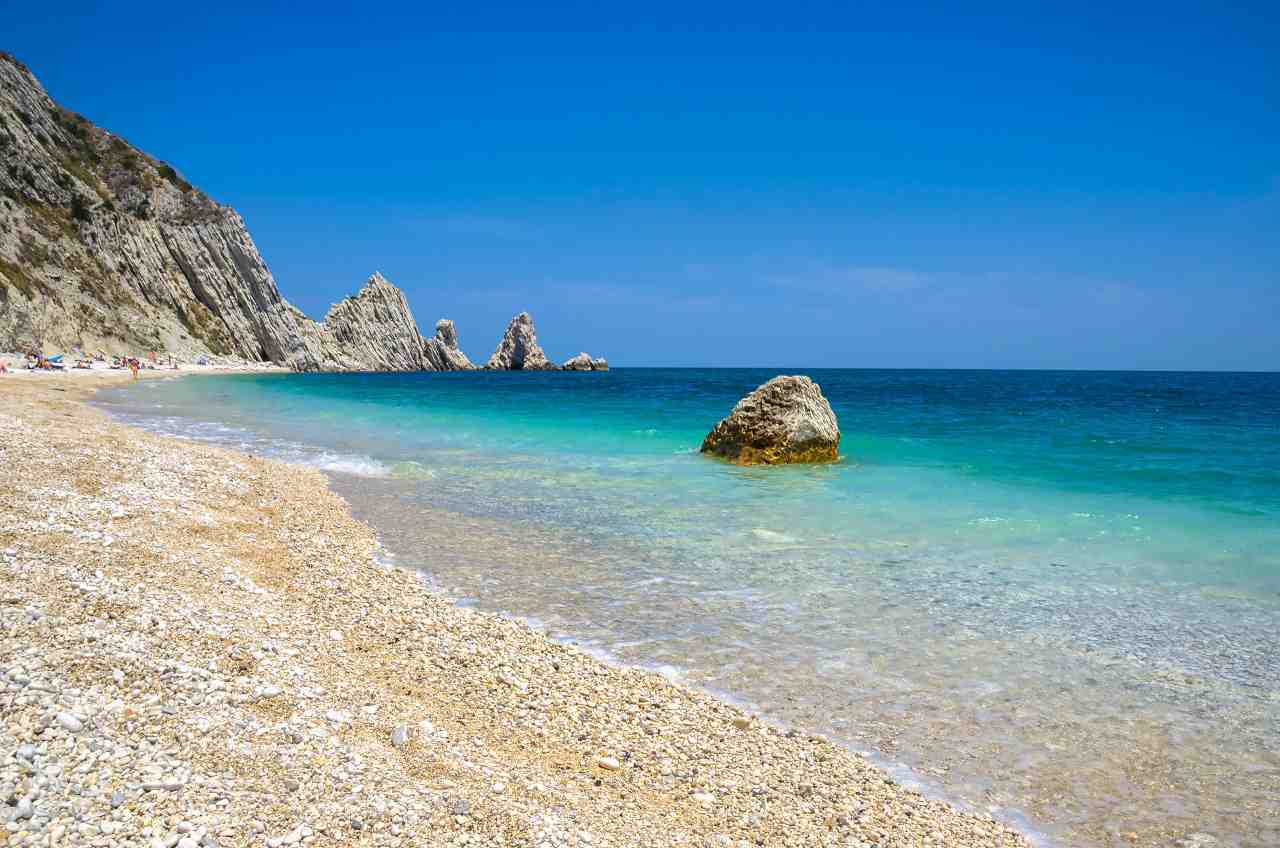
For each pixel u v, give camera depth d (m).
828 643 9.61
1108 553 13.55
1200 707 8.04
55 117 101.25
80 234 90.44
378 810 5.46
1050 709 7.99
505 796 5.93
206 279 108.50
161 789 5.32
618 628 10.05
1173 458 24.44
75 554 9.99
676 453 26.88
